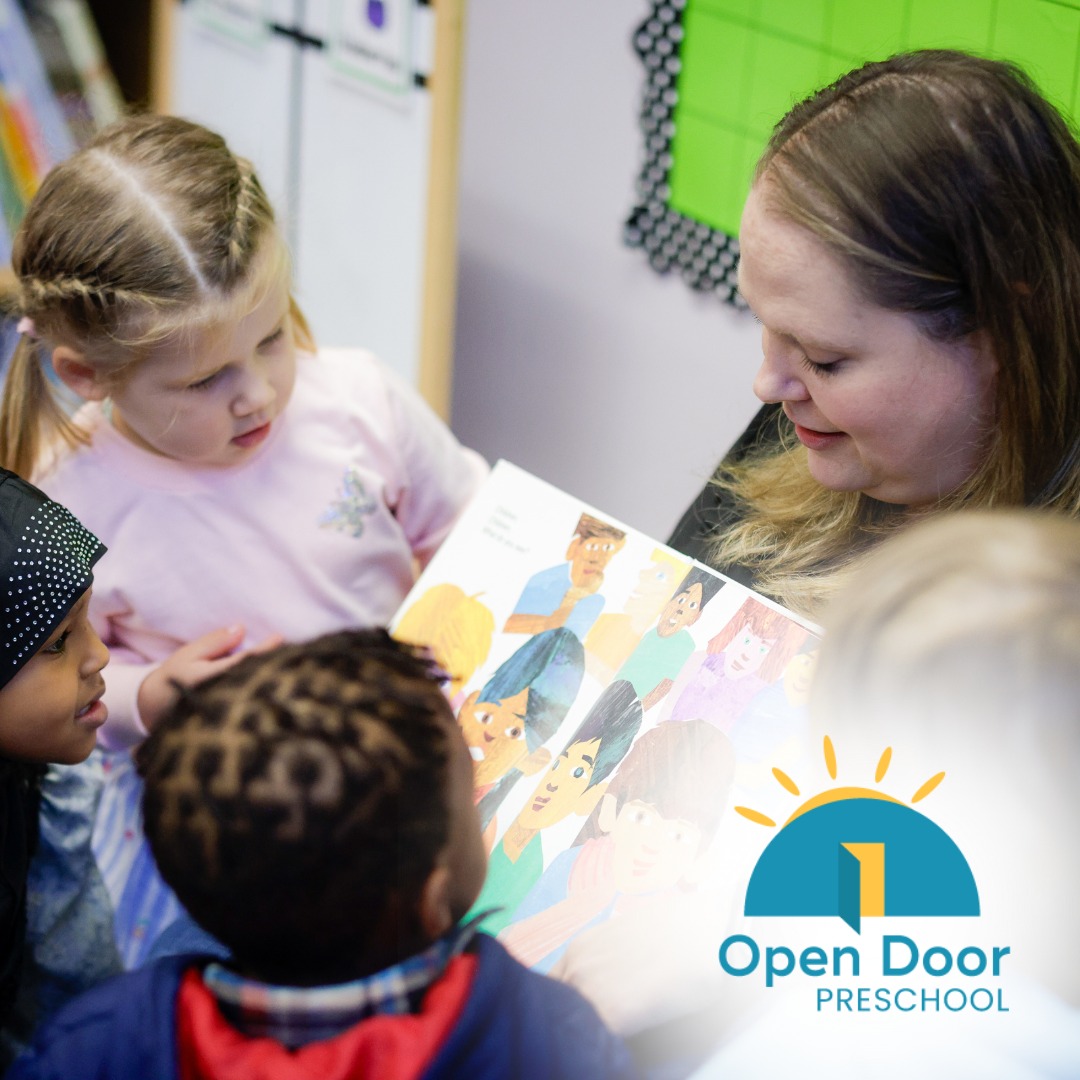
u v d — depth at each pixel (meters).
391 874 0.60
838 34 1.26
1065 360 0.74
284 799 0.59
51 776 1.12
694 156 1.46
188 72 1.74
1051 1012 0.57
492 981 0.63
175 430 1.04
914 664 0.53
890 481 0.82
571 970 0.73
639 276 1.60
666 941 0.73
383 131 1.50
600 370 1.70
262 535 1.16
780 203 0.74
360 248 1.59
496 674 0.88
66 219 0.99
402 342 1.58
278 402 1.08
